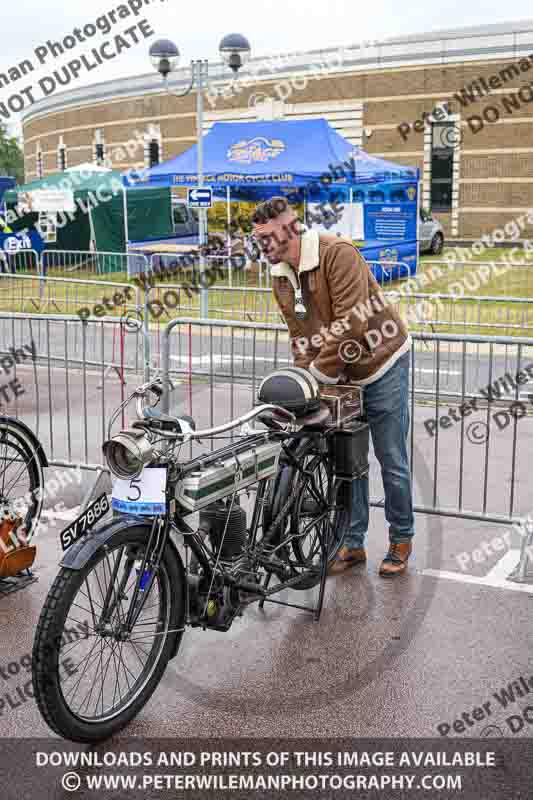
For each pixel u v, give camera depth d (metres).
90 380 9.51
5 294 16.50
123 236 22.77
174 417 3.43
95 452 6.71
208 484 3.39
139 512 3.26
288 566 4.08
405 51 28.98
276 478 4.02
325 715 3.35
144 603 3.34
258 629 4.04
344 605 4.27
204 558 3.51
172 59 14.27
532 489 6.00
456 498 5.82
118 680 3.46
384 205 18.89
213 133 18.91
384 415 4.50
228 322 5.79
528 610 4.19
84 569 3.06
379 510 5.62
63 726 3.03
